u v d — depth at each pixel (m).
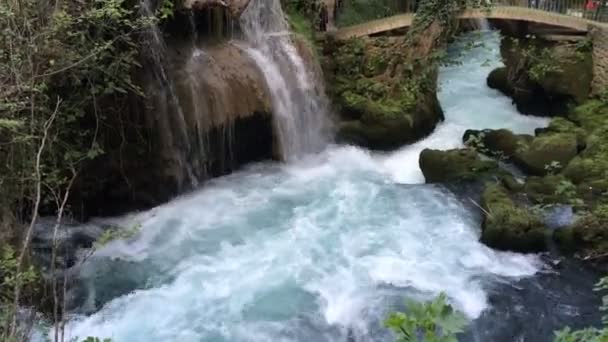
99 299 7.60
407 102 13.02
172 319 7.30
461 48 17.75
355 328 7.23
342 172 11.63
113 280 7.99
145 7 8.99
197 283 8.01
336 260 8.59
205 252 8.73
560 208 9.71
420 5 13.66
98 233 9.04
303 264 8.47
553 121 12.62
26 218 7.27
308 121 12.33
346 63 13.83
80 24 7.32
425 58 13.48
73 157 8.07
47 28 6.28
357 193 10.68
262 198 10.37
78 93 8.00
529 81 14.12
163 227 9.33
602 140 11.17
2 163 6.21
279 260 8.55
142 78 9.34
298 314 7.45
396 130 12.55
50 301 6.71
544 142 11.29
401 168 11.94
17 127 5.86
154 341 6.91
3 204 6.39
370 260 8.60
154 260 8.49
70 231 8.95
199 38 10.89
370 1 17.64
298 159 12.00
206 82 10.48
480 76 16.69
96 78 8.14
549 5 15.84
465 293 7.93
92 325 7.11
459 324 2.90
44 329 6.06
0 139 6.00
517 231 8.91
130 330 7.08
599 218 8.79
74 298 7.53
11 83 6.05
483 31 17.73
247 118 11.10
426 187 10.87
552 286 8.14
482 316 7.55
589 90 13.33
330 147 12.58
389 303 7.64
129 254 8.61
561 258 8.77
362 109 12.80
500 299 7.86
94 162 9.02
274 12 12.73
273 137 11.64
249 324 7.25
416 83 13.32
